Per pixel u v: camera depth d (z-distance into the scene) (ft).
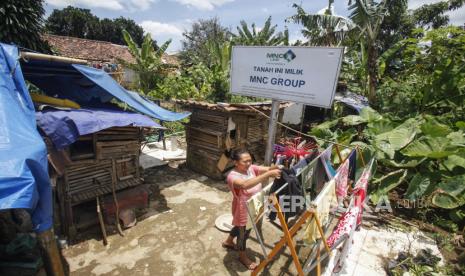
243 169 11.09
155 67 57.31
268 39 58.75
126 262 12.30
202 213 16.81
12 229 12.41
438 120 23.43
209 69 56.54
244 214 11.17
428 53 32.01
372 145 20.72
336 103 37.99
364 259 12.99
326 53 12.23
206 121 21.98
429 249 13.65
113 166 15.15
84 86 18.94
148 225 15.28
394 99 32.22
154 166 24.56
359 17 33.40
